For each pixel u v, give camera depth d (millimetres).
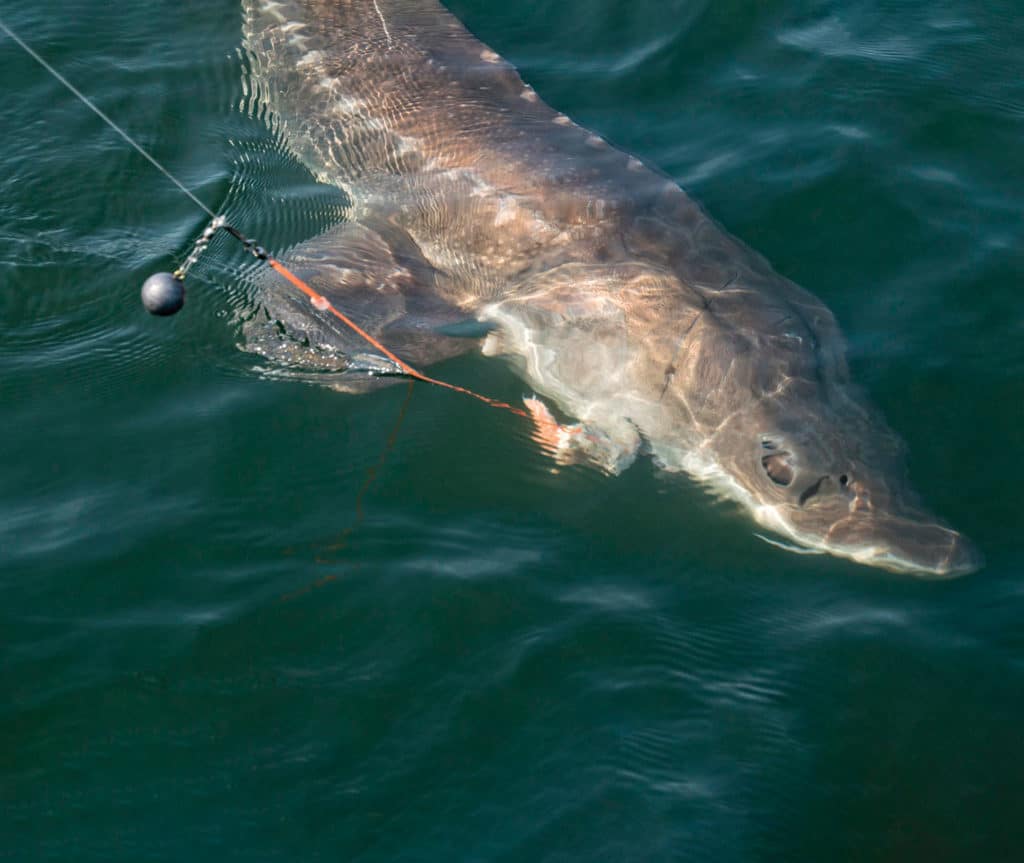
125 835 2707
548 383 3049
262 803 2727
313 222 3232
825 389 2992
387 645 2820
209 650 2812
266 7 3506
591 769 2748
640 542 2916
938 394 3021
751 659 2826
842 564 2900
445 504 2936
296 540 2896
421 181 3248
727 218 3215
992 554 2906
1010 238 3189
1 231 3180
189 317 3100
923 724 2789
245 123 3359
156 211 3227
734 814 2730
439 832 2711
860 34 3500
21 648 2809
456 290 3156
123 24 3486
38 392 3020
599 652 2820
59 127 3322
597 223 3145
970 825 2734
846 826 2730
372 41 3422
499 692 2791
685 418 2990
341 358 3062
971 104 3375
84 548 2883
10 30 3455
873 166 3281
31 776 2736
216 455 2963
